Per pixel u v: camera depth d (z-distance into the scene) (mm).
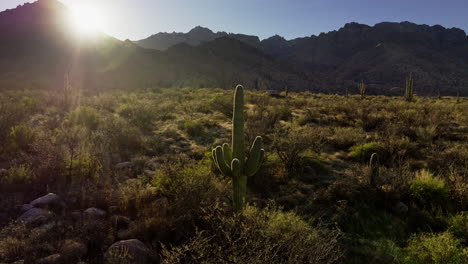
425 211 5980
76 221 4938
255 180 7176
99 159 7980
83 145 8477
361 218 5855
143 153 9586
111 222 5035
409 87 35500
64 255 3984
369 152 9391
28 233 4473
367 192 6617
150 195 5855
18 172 6324
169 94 36438
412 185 6594
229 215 4793
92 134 10414
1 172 6535
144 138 10992
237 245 3746
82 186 6301
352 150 10133
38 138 9211
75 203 5676
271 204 6086
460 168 7996
